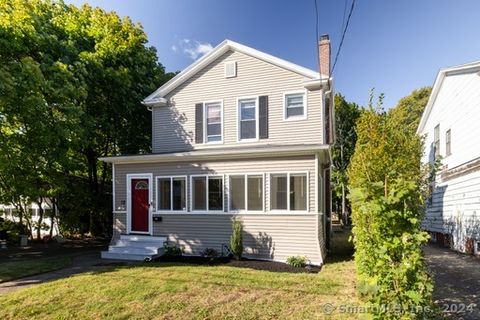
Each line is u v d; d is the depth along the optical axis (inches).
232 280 290.7
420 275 136.9
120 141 665.6
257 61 501.0
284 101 482.6
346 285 270.8
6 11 510.6
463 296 255.0
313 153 400.8
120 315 217.0
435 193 642.8
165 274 315.9
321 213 454.9
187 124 533.0
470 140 471.2
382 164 229.3
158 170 473.4
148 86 674.8
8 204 607.2
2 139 490.3
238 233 401.4
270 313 214.8
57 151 516.4
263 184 418.6
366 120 293.3
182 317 212.5
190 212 450.0
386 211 141.5
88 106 602.5
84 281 293.9
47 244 589.0
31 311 225.6
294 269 350.9
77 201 645.3
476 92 451.8
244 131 502.0
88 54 568.7
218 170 442.0
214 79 522.9
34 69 454.3
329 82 467.8
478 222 441.4
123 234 481.4
